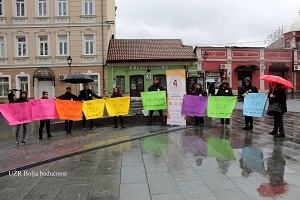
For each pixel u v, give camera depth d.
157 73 31.86
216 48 33.47
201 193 5.30
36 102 11.37
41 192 5.55
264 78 10.23
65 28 30.44
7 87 30.72
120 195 5.30
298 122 14.25
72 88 30.56
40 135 11.44
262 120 15.25
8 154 8.44
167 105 13.26
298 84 35.62
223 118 13.16
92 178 6.28
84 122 13.17
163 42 34.44
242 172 6.39
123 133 11.47
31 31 30.41
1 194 5.50
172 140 10.03
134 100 29.61
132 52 32.28
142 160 7.56
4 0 30.31
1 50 30.66
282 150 8.20
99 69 30.89
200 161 7.32
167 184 5.79
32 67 30.55
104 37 30.81
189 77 32.66
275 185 5.58
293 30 42.53
